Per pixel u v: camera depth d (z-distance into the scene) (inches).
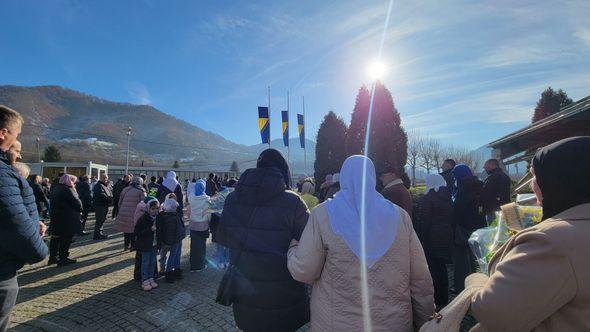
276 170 103.7
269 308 94.3
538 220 82.7
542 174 53.0
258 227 97.0
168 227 224.5
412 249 78.0
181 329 158.4
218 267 269.3
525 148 356.2
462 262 187.9
